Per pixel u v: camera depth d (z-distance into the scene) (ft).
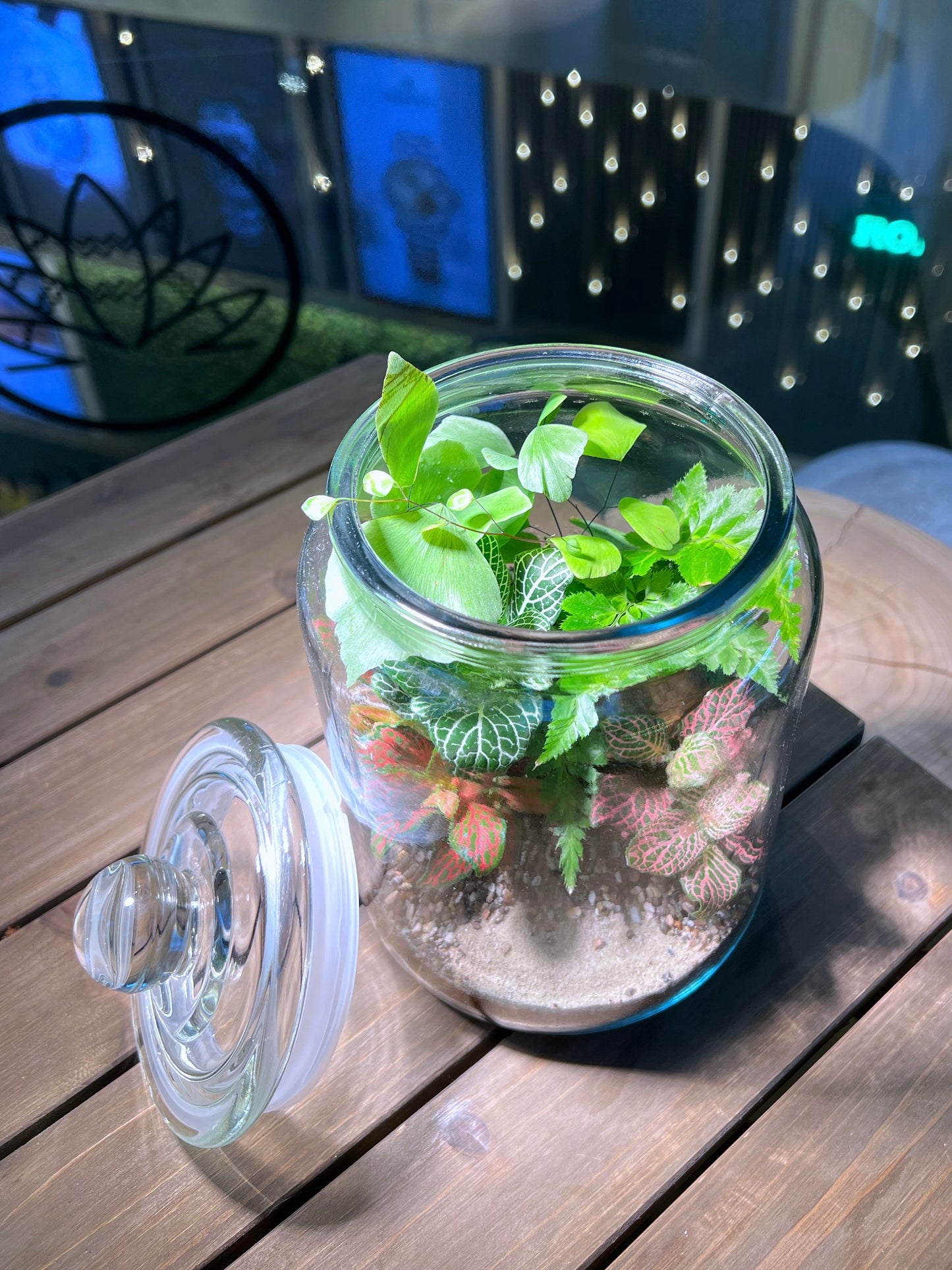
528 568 0.86
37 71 3.25
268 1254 0.97
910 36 2.80
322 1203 1.00
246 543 1.64
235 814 1.10
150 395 3.21
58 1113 1.09
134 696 1.45
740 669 0.82
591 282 3.33
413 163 3.33
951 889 1.21
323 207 3.43
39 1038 1.14
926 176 2.95
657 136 3.15
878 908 1.19
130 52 3.26
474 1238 0.97
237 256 3.42
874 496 2.36
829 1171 1.00
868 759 1.33
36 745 1.40
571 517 1.01
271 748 1.03
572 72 3.15
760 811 0.95
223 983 1.04
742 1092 1.06
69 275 3.33
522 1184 1.00
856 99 2.94
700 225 3.29
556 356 0.95
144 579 1.60
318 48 3.20
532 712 0.78
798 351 3.25
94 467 3.05
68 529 1.68
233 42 3.18
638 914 0.97
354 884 0.99
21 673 1.48
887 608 1.57
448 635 0.75
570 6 3.11
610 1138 1.03
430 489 0.90
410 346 3.30
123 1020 1.15
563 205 3.32
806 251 3.17
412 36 3.21
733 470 0.92
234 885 1.06
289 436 1.81
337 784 1.07
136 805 1.33
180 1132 1.01
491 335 3.34
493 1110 1.05
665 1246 0.96
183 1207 1.01
